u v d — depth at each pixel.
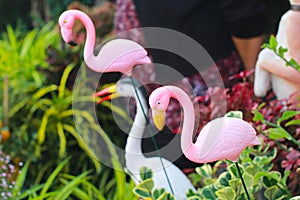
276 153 3.99
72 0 10.38
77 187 5.89
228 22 5.26
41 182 6.70
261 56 4.25
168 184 3.98
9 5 11.91
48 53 7.61
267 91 4.39
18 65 7.88
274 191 3.75
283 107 4.23
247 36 5.32
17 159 6.66
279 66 4.16
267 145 3.92
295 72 4.11
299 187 4.06
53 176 5.73
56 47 8.03
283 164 3.84
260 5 5.30
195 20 5.27
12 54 8.18
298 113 3.76
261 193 3.99
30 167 6.70
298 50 4.07
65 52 7.54
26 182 6.67
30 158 6.69
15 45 8.54
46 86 7.46
